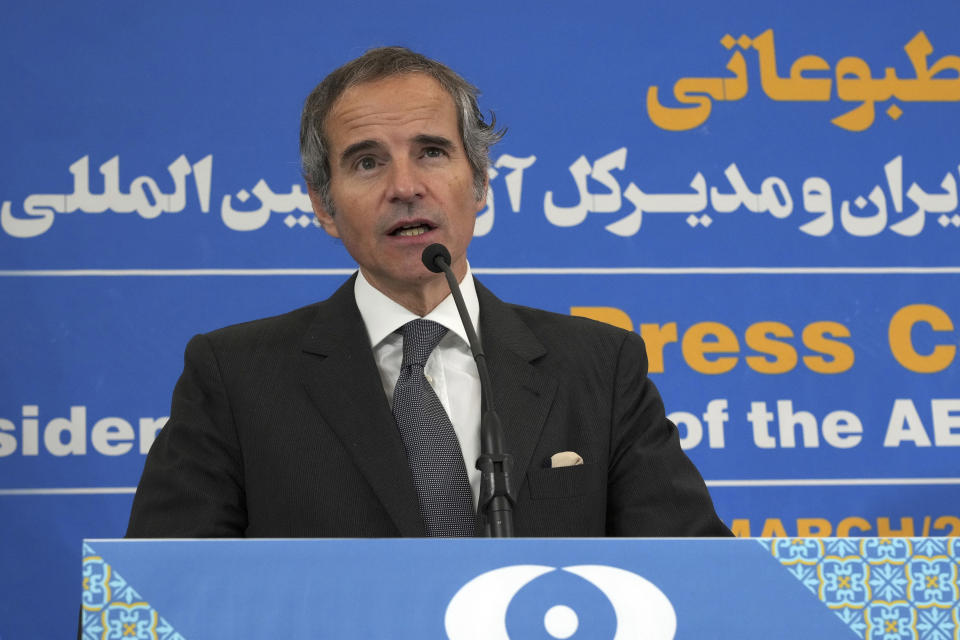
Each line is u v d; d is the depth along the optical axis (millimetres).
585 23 9344
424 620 2963
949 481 8828
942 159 9305
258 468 4938
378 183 5191
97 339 8625
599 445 5105
